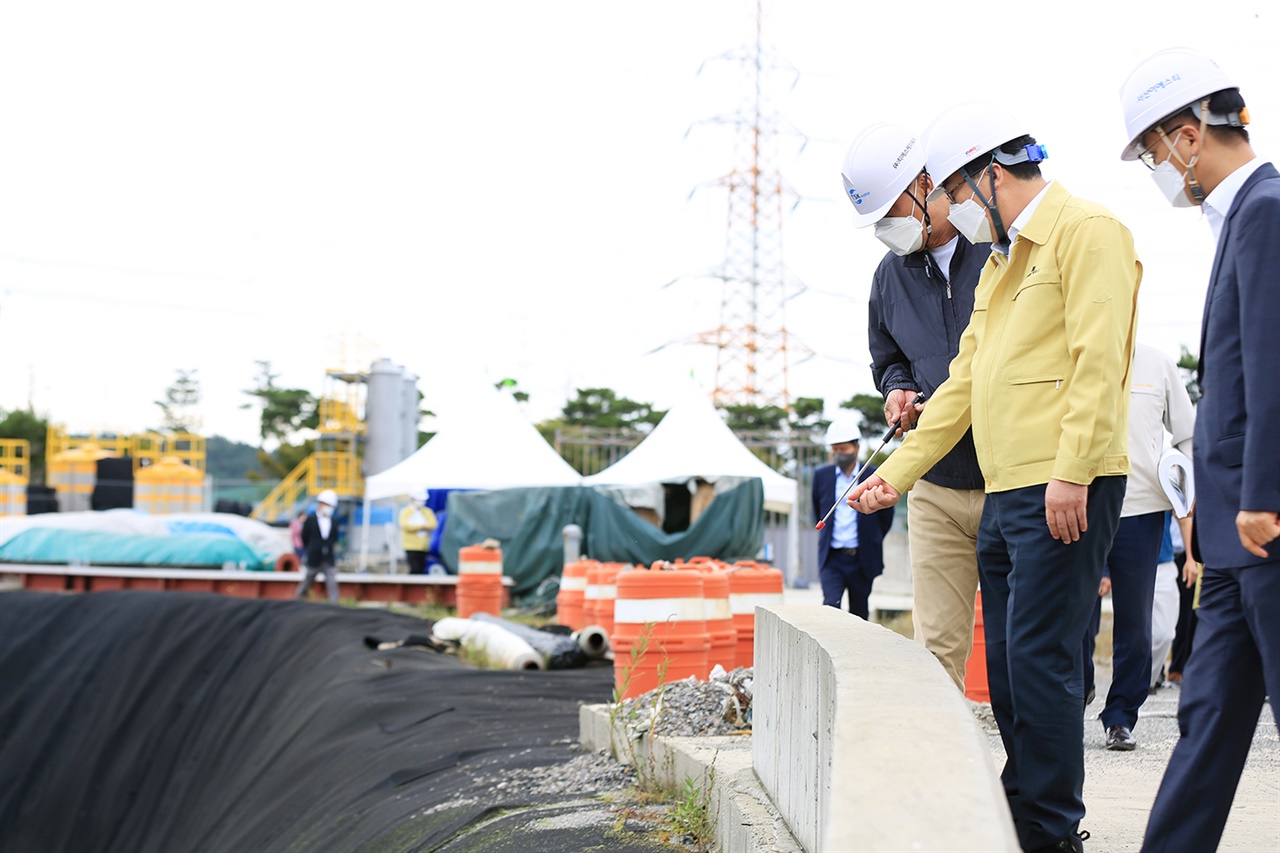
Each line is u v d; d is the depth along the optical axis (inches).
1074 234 136.2
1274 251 113.2
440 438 778.8
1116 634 236.8
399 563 1080.8
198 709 625.3
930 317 194.2
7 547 946.1
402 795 259.9
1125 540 235.6
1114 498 135.9
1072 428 131.5
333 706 405.1
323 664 493.4
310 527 808.9
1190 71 123.3
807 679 140.3
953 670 181.6
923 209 183.6
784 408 1689.2
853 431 336.2
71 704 681.0
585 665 457.7
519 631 480.4
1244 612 118.5
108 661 696.4
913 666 119.7
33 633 734.5
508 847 188.2
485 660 466.3
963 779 87.4
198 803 545.0
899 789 86.4
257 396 2544.3
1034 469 137.7
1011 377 140.5
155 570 927.0
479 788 237.3
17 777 658.2
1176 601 305.1
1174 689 360.5
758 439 1172.5
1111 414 131.4
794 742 148.2
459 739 298.2
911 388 201.6
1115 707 234.8
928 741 94.7
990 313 147.0
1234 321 119.6
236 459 3462.1
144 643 692.7
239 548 951.0
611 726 240.7
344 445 1407.5
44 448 2268.7
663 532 844.0
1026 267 142.4
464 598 680.4
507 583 822.5
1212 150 122.7
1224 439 119.5
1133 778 200.1
